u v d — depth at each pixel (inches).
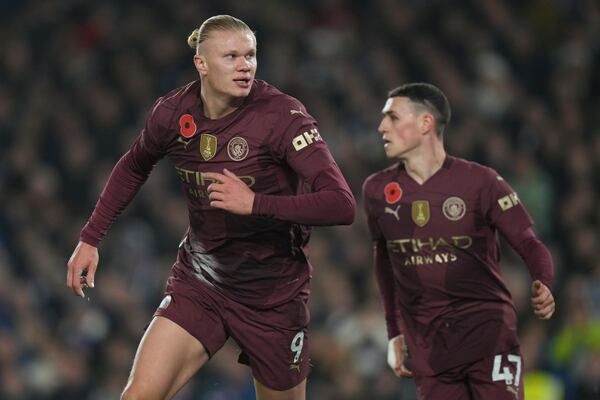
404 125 725.3
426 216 720.3
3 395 1318.9
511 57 1945.1
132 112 1779.0
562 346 1235.2
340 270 1499.8
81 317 1434.5
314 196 611.2
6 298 1434.5
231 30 631.8
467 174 721.0
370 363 1294.3
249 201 602.5
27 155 1689.2
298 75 1822.1
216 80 631.8
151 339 666.2
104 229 701.9
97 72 1830.7
